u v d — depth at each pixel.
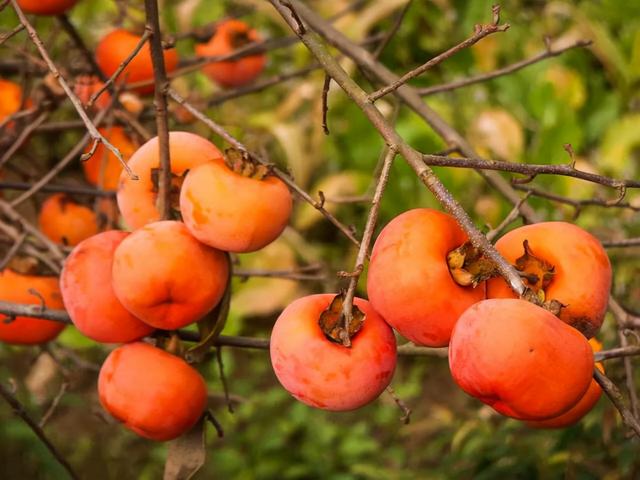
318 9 2.43
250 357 2.47
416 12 2.23
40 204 1.57
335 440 2.20
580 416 1.08
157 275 1.05
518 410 0.91
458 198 2.33
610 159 2.53
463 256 0.96
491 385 0.91
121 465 2.12
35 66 1.51
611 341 1.51
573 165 1.00
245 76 1.66
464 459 1.60
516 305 0.91
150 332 1.12
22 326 1.29
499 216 2.29
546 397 0.90
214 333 1.11
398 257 0.96
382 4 2.22
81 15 1.93
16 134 1.49
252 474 2.11
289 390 0.99
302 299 1.01
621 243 1.27
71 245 1.45
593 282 0.98
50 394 2.05
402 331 0.97
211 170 1.05
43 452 1.90
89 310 1.10
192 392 1.10
